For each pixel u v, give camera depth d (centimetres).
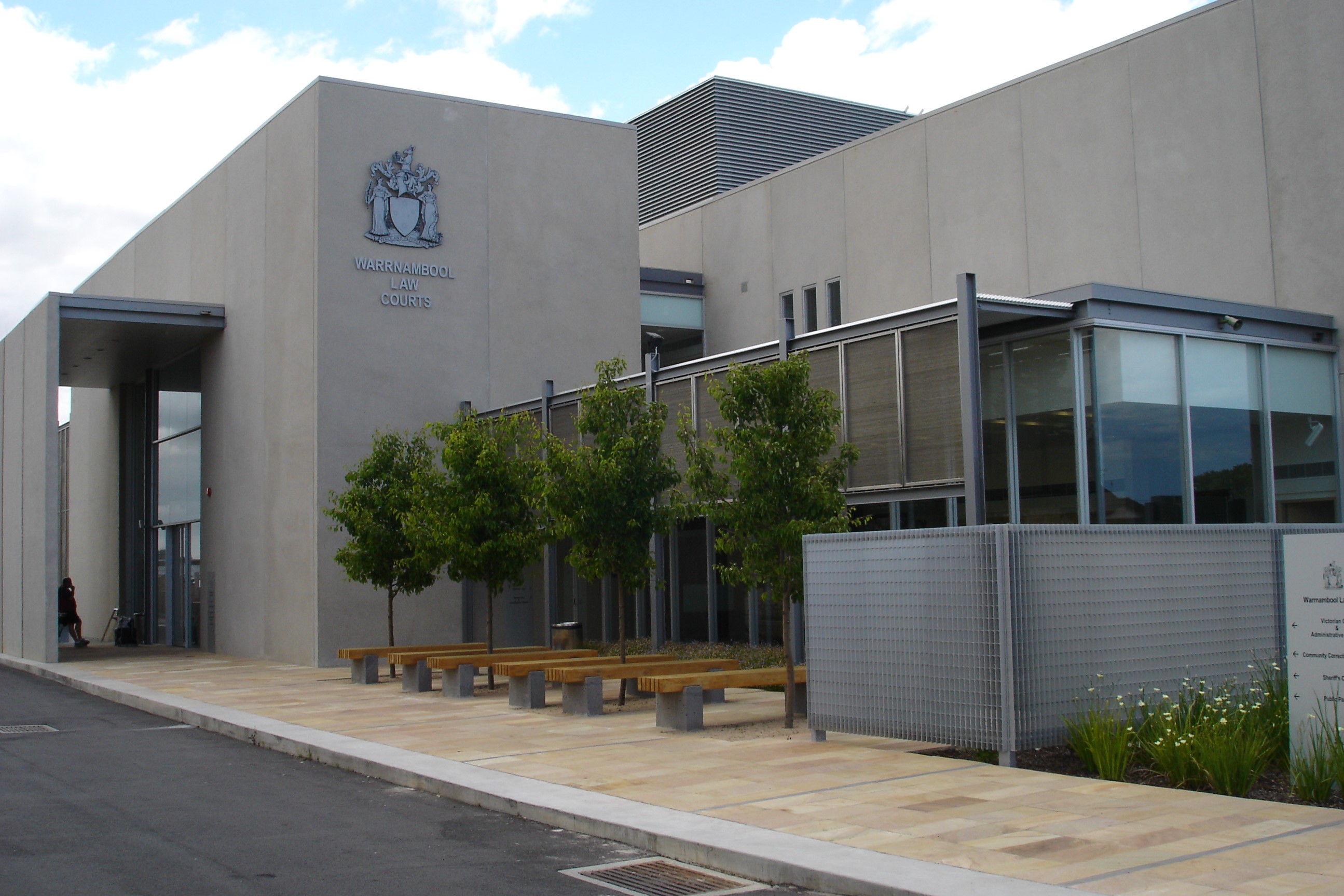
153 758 1194
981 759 1011
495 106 2583
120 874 705
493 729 1290
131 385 3406
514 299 2566
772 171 4009
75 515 3912
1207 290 1927
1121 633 1022
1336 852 666
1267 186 1853
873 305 2520
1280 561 1155
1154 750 911
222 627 2727
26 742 1327
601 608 2283
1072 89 2136
